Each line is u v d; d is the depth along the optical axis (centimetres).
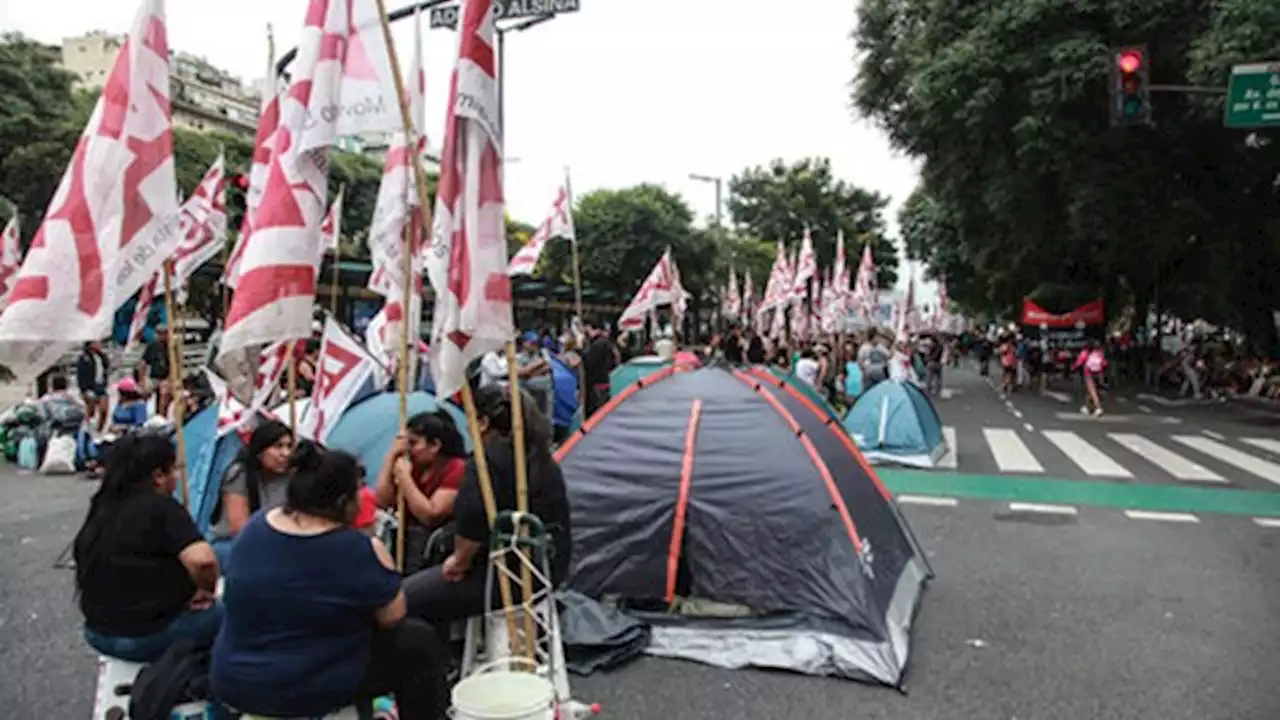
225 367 426
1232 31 1602
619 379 1510
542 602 399
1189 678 533
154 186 425
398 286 609
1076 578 739
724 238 4638
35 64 2842
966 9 2111
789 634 562
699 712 485
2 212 2381
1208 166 2177
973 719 480
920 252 4547
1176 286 3516
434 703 368
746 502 611
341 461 337
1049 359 3325
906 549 709
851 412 1403
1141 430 1747
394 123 420
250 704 318
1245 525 938
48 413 1206
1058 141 1967
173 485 411
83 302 398
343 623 325
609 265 3800
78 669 536
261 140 524
